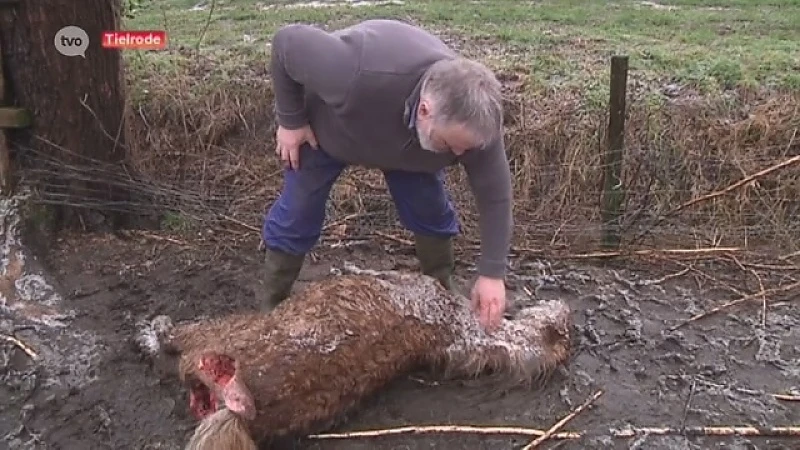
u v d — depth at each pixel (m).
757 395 3.81
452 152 3.01
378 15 8.40
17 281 4.53
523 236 5.48
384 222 5.61
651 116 5.91
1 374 3.83
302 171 3.61
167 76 6.33
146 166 5.91
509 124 6.09
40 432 3.52
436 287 3.80
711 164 5.78
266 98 6.27
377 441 3.46
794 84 6.24
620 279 4.89
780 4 9.10
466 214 5.49
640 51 7.07
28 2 4.67
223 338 3.38
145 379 3.80
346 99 3.08
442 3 9.12
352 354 3.39
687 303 4.64
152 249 5.03
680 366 4.02
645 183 5.77
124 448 3.45
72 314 4.29
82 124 4.95
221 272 4.79
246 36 7.58
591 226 5.49
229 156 6.08
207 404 3.33
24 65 4.78
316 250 5.17
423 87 2.87
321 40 3.09
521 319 3.95
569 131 5.91
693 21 8.38
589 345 4.16
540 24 8.24
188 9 9.05
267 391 3.15
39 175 4.95
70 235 5.05
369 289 3.59
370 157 3.38
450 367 3.73
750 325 4.41
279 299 3.95
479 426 3.56
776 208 5.67
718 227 5.62
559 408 3.69
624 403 3.73
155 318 4.22
